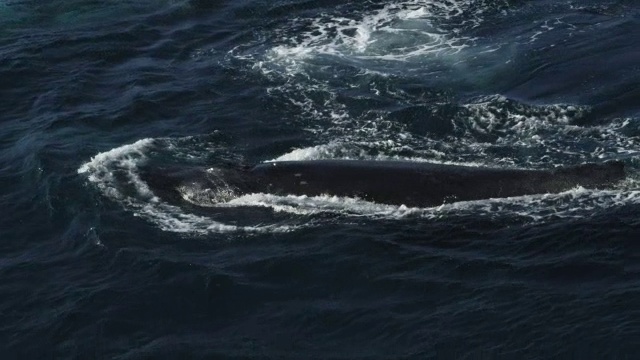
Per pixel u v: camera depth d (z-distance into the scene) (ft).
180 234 96.73
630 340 77.97
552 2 156.97
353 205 98.53
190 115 125.90
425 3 160.15
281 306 86.07
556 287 85.35
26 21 159.43
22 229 100.58
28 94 134.51
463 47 143.43
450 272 88.63
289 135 119.34
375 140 116.88
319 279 89.20
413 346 79.97
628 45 139.33
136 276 91.09
